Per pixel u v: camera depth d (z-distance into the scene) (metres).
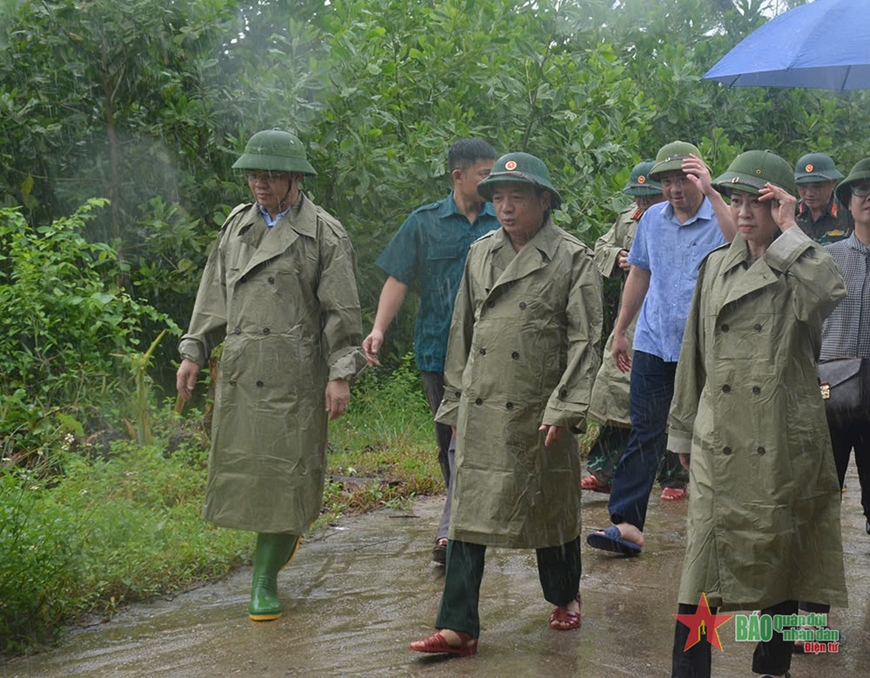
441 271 5.72
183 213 8.89
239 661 4.42
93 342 7.62
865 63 5.54
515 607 5.13
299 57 9.38
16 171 8.71
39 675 4.31
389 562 5.89
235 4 8.99
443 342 5.77
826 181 7.43
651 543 6.30
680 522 6.82
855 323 5.16
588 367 4.43
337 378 4.95
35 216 8.95
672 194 5.86
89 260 7.91
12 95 8.51
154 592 5.28
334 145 9.25
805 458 3.88
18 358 7.30
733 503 3.88
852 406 5.11
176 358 9.11
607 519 6.90
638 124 10.83
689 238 5.88
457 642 4.42
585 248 4.62
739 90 12.75
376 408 9.12
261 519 4.89
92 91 8.86
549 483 4.52
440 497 7.46
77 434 6.98
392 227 9.74
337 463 7.91
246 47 9.56
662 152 5.88
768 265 3.91
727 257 4.06
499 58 10.30
